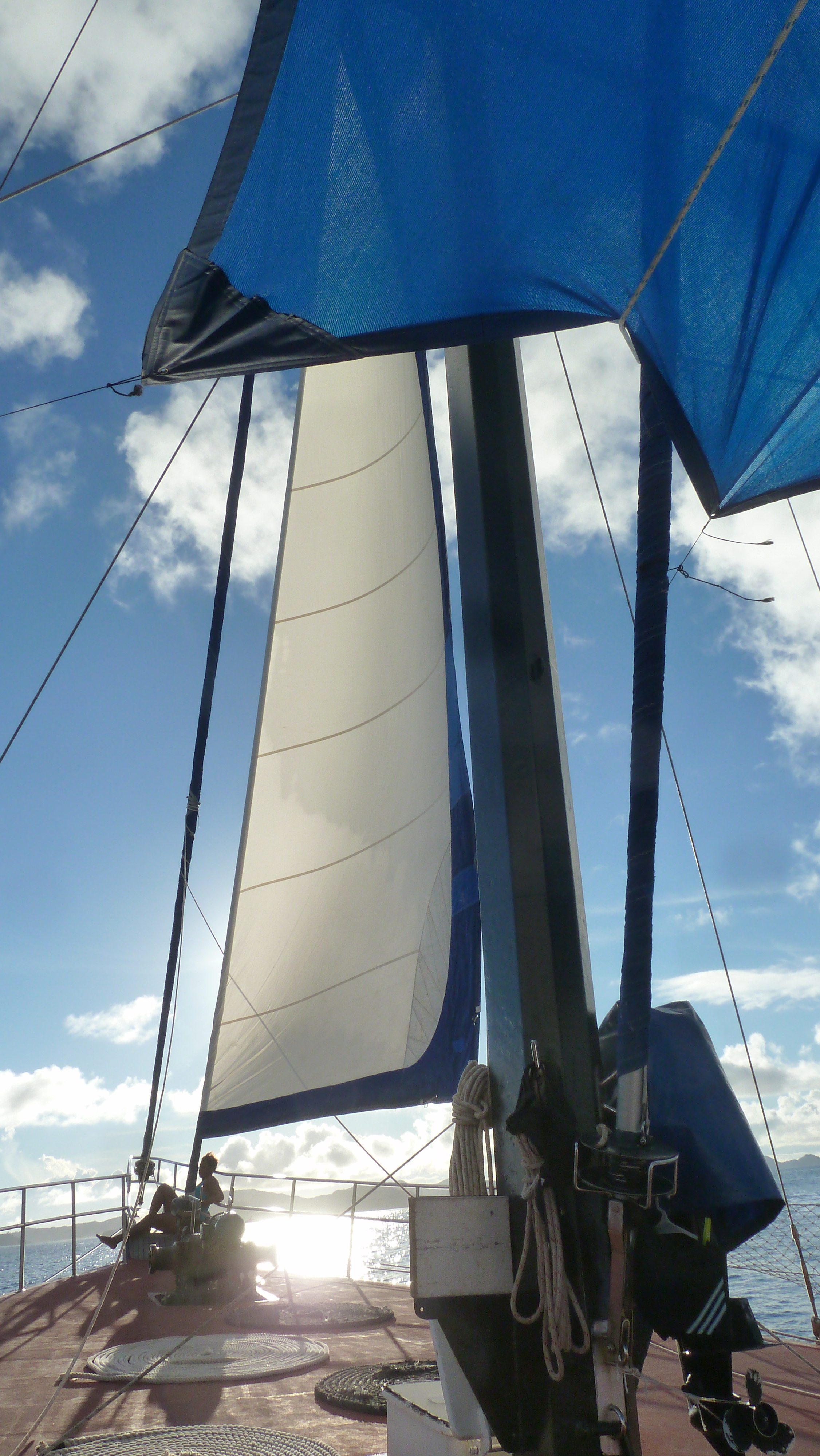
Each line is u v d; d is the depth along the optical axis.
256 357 2.93
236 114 2.37
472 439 3.09
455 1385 2.64
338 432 12.36
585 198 2.71
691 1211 2.42
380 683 11.92
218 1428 3.88
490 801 2.79
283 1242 8.98
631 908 2.33
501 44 2.37
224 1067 10.53
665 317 2.96
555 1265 2.28
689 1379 2.45
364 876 11.27
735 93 2.45
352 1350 5.55
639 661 2.45
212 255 2.59
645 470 2.68
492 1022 2.74
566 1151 2.38
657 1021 2.81
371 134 2.48
